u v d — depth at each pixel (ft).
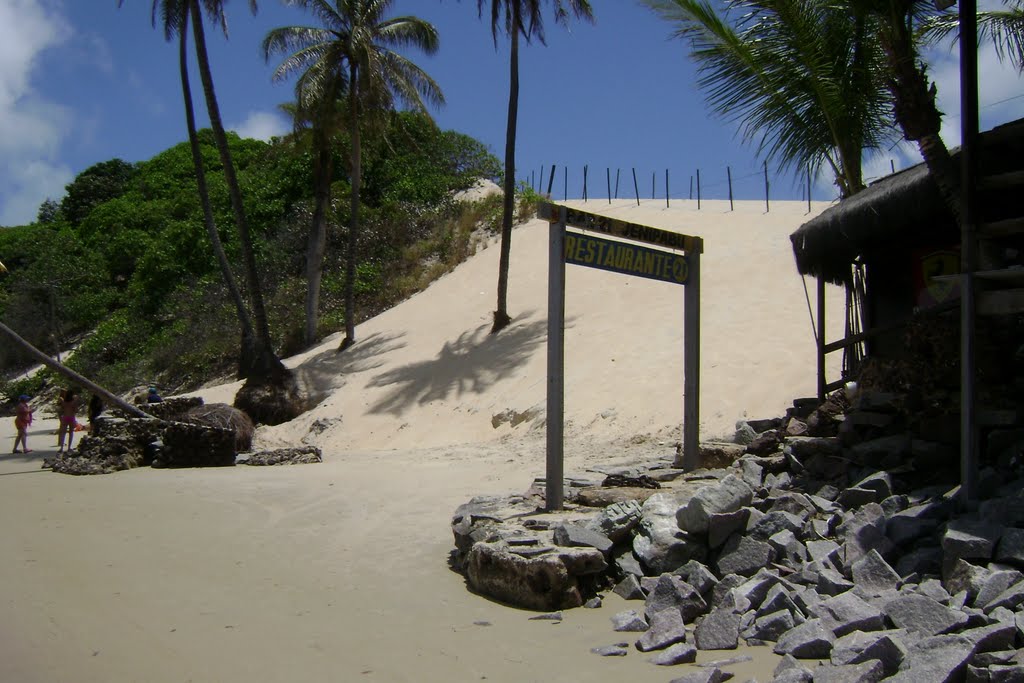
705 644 17.69
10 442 84.07
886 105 35.86
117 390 116.26
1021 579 16.99
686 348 32.24
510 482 38.09
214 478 44.14
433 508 33.35
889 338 31.86
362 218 122.83
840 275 34.24
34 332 155.12
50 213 227.40
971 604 17.12
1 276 169.37
